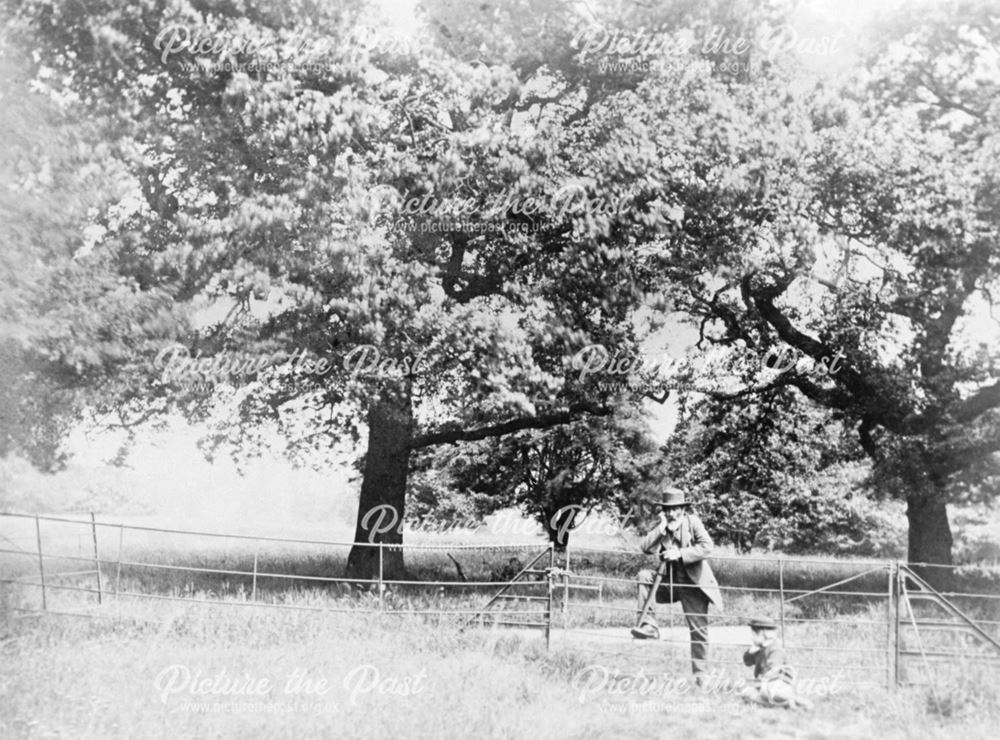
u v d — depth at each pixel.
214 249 17.00
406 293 17.70
